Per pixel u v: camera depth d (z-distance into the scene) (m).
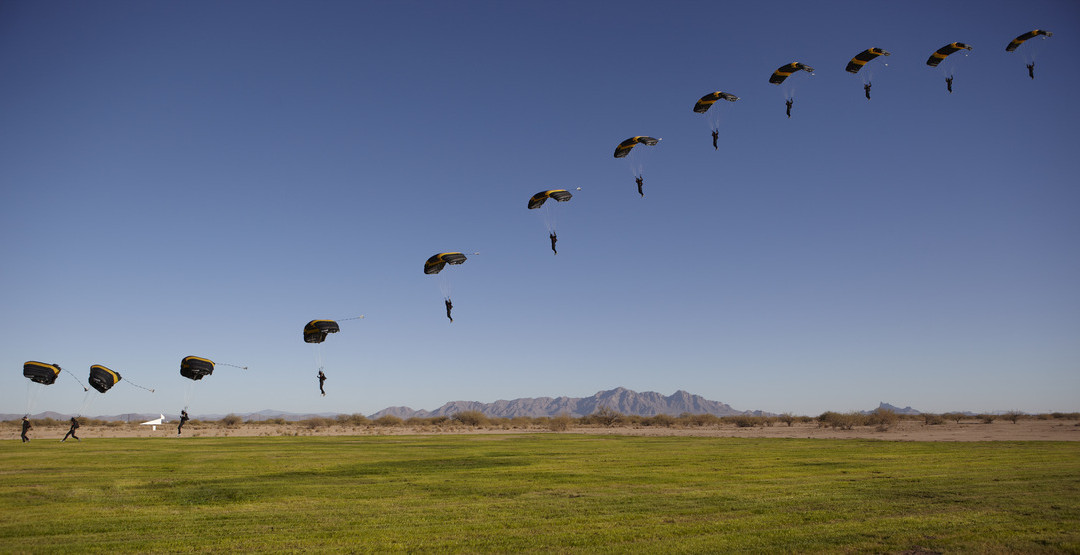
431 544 15.20
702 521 17.88
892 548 14.29
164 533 16.75
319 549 14.79
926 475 28.03
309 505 21.50
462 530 16.86
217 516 19.31
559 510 20.00
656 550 14.38
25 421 51.84
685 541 15.27
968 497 21.39
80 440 55.88
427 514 19.44
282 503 22.00
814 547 14.47
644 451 45.16
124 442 54.69
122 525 17.86
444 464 35.72
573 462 36.75
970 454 38.47
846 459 36.69
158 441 57.09
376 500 22.62
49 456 39.47
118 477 29.14
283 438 66.19
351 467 34.09
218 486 26.42
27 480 27.84
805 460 36.56
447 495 23.81
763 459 37.56
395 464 35.75
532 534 16.30
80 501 22.48
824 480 27.12
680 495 23.14
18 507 21.17
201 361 46.78
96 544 15.40
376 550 14.69
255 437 68.81
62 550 14.77
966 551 13.88
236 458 39.28
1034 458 35.00
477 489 25.36
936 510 19.05
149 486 26.44
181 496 23.62
